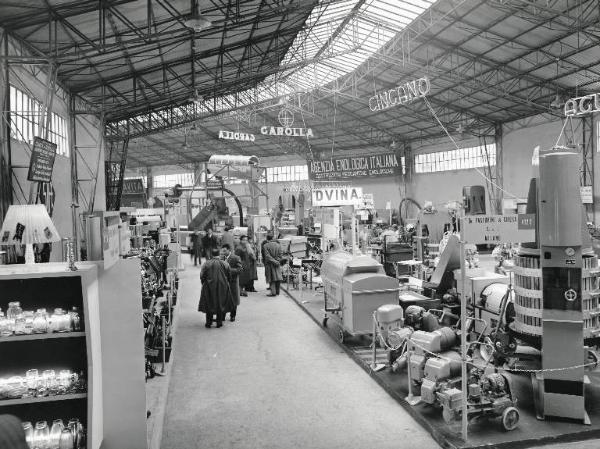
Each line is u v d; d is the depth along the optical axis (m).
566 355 4.98
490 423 4.97
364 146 36.56
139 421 4.23
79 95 16.11
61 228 13.65
